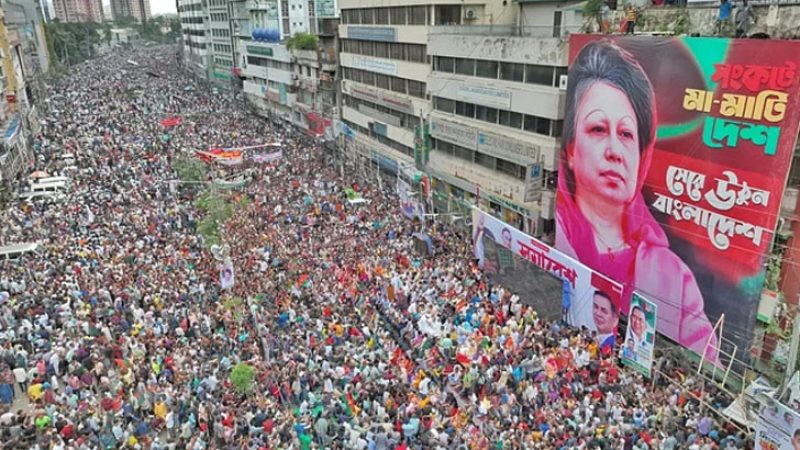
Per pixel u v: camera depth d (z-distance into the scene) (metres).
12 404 21.53
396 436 18.56
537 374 21.55
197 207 42.22
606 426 18.61
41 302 26.12
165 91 106.19
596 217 28.89
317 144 68.12
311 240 36.56
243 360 22.77
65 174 49.22
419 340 24.59
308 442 18.47
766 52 20.08
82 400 20.48
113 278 29.28
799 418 16.81
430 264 32.41
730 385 22.70
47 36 128.38
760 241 21.25
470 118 40.25
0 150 50.81
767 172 20.67
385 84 53.09
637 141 25.78
